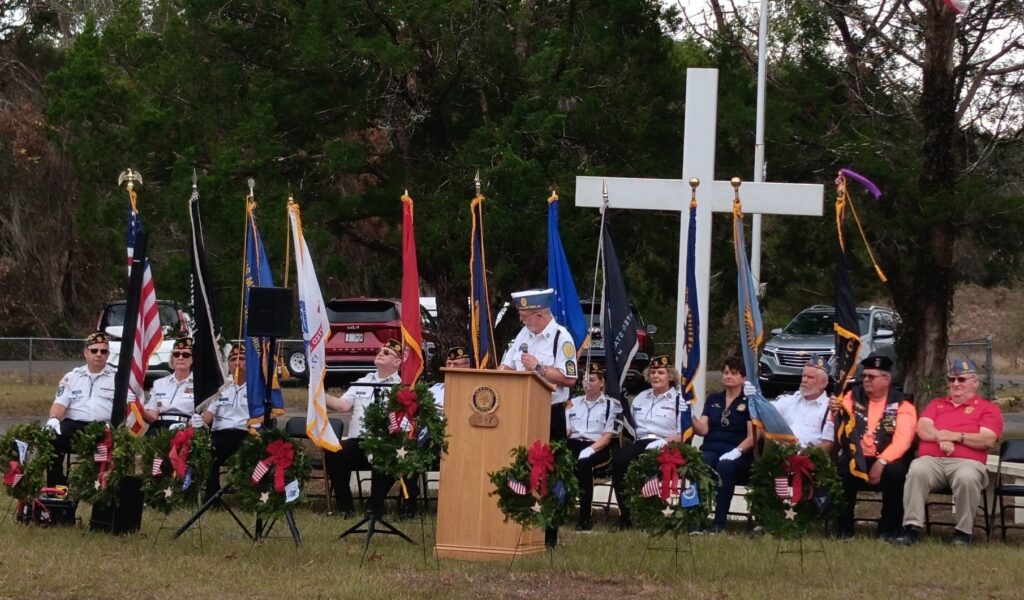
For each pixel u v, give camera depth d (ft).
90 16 73.82
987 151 66.23
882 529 37.32
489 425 31.58
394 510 41.09
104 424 34.27
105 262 124.67
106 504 33.65
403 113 60.39
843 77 69.05
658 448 31.09
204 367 36.27
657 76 62.49
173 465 32.81
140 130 58.29
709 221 46.52
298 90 59.00
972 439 36.52
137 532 34.47
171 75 59.62
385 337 83.10
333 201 59.21
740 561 31.71
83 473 33.60
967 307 167.53
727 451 39.24
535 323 34.55
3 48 131.44
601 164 60.75
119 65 64.18
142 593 26.48
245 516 38.40
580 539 35.55
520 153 58.23
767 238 82.38
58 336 125.70
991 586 29.12
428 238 57.26
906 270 68.95
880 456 37.45
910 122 67.97
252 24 59.93
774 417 37.11
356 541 34.04
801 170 66.49
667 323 106.63
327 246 57.82
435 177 60.49
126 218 59.52
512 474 30.17
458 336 63.21
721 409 39.83
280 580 27.96
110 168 59.77
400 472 30.68
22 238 124.77
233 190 55.77
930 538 37.68
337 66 58.18
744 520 41.29
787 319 117.08
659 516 30.25
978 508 38.65
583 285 74.18
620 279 39.40
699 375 45.52
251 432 33.30
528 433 31.53
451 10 58.13
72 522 35.50
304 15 57.93
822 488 30.45
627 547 33.86
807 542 35.58
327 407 40.57
